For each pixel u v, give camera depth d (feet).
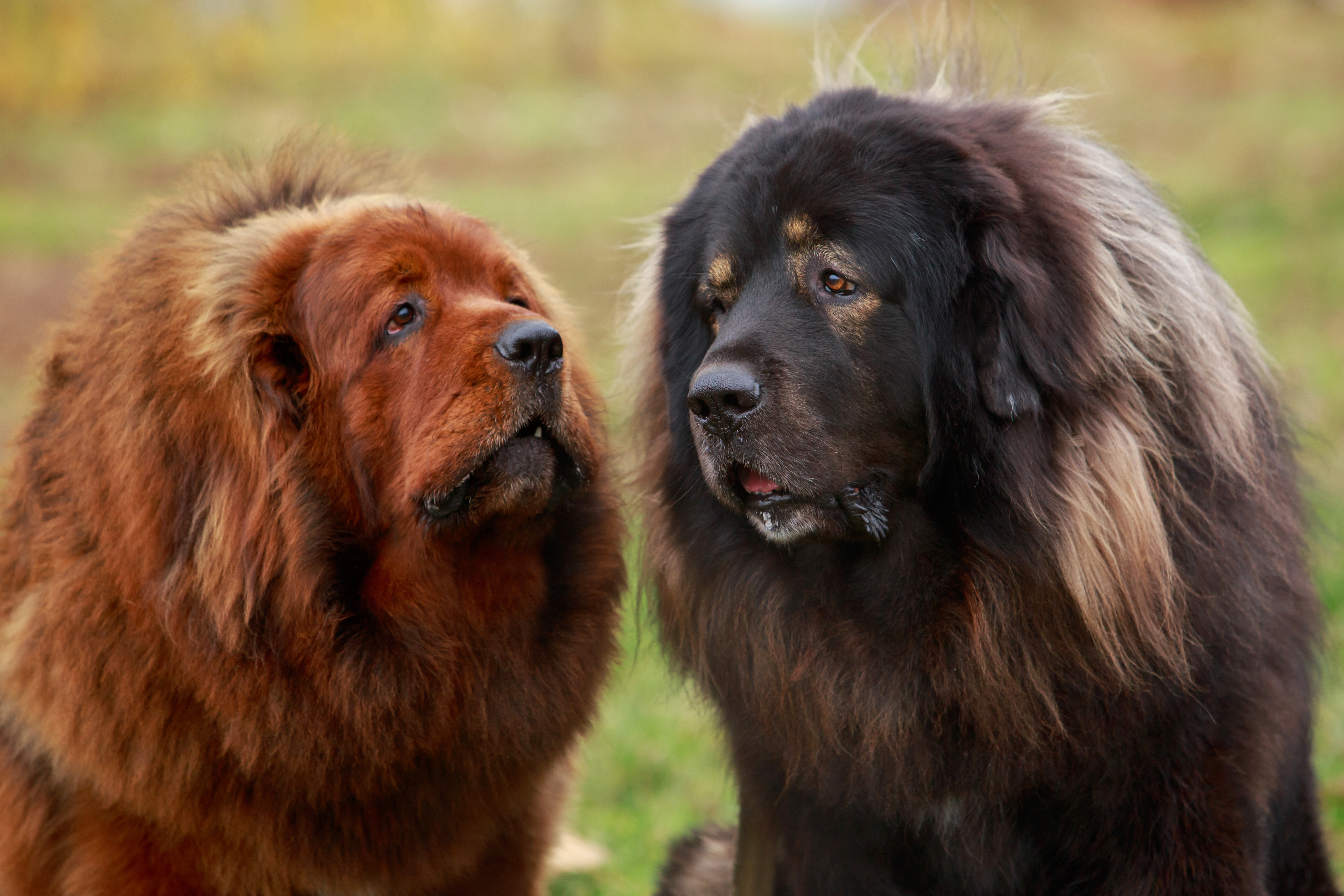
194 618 21.54
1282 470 24.93
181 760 21.89
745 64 159.94
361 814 22.91
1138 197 24.95
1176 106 122.21
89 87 141.90
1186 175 97.25
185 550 21.58
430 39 161.68
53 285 83.66
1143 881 22.13
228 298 22.39
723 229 24.38
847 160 23.07
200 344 21.83
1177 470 22.76
